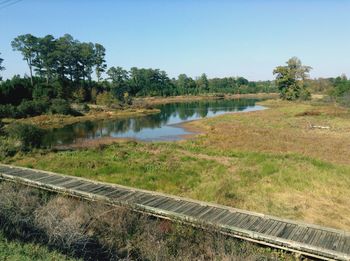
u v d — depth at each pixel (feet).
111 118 178.81
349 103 188.65
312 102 230.68
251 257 24.70
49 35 230.89
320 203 42.11
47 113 169.37
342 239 27.71
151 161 64.95
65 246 23.34
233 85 455.63
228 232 29.66
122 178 52.75
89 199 38.52
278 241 27.48
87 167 60.03
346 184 48.32
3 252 20.31
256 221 31.32
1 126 89.97
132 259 25.04
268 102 274.16
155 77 397.60
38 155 71.31
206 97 373.61
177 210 33.99
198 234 29.09
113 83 292.61
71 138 110.32
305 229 29.63
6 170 50.85
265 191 46.16
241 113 178.81
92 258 24.25
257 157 66.54
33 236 24.11
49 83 222.28
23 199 32.65
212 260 25.20
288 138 92.73
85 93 231.30
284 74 271.69
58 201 35.94
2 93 178.19
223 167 59.62
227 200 42.73
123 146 83.51
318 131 108.37
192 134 118.62
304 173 53.42
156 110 222.69
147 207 34.42
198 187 48.37
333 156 69.56
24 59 225.76
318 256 25.94
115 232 28.60
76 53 242.37
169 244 27.45
